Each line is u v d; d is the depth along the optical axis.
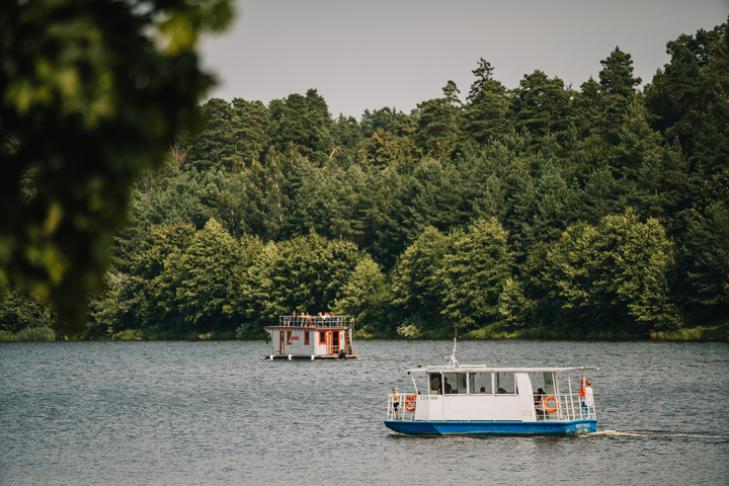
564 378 170.50
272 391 162.50
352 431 109.88
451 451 93.06
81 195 15.52
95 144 15.50
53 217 15.68
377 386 167.88
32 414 134.25
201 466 90.75
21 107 14.81
